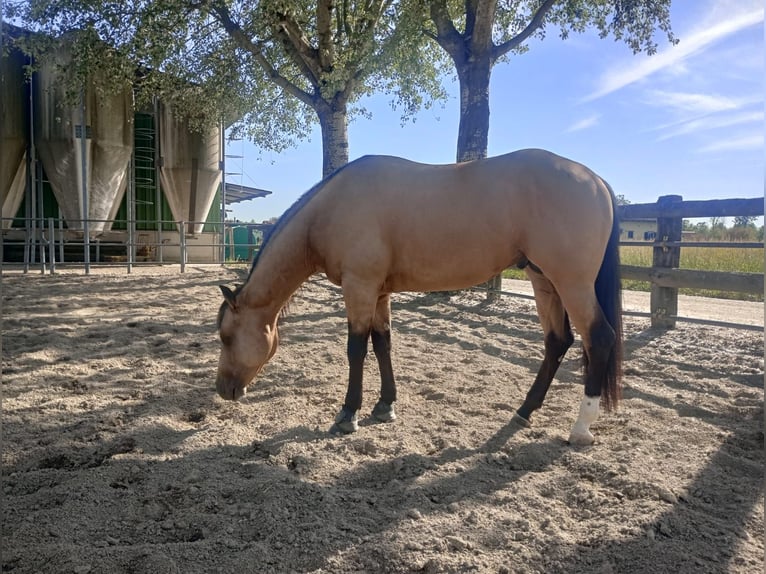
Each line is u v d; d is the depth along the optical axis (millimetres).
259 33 12305
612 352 3215
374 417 3645
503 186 3205
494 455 3004
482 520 2328
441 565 2020
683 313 7801
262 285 3525
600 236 3160
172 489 2662
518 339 6148
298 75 14891
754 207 5316
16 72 13242
